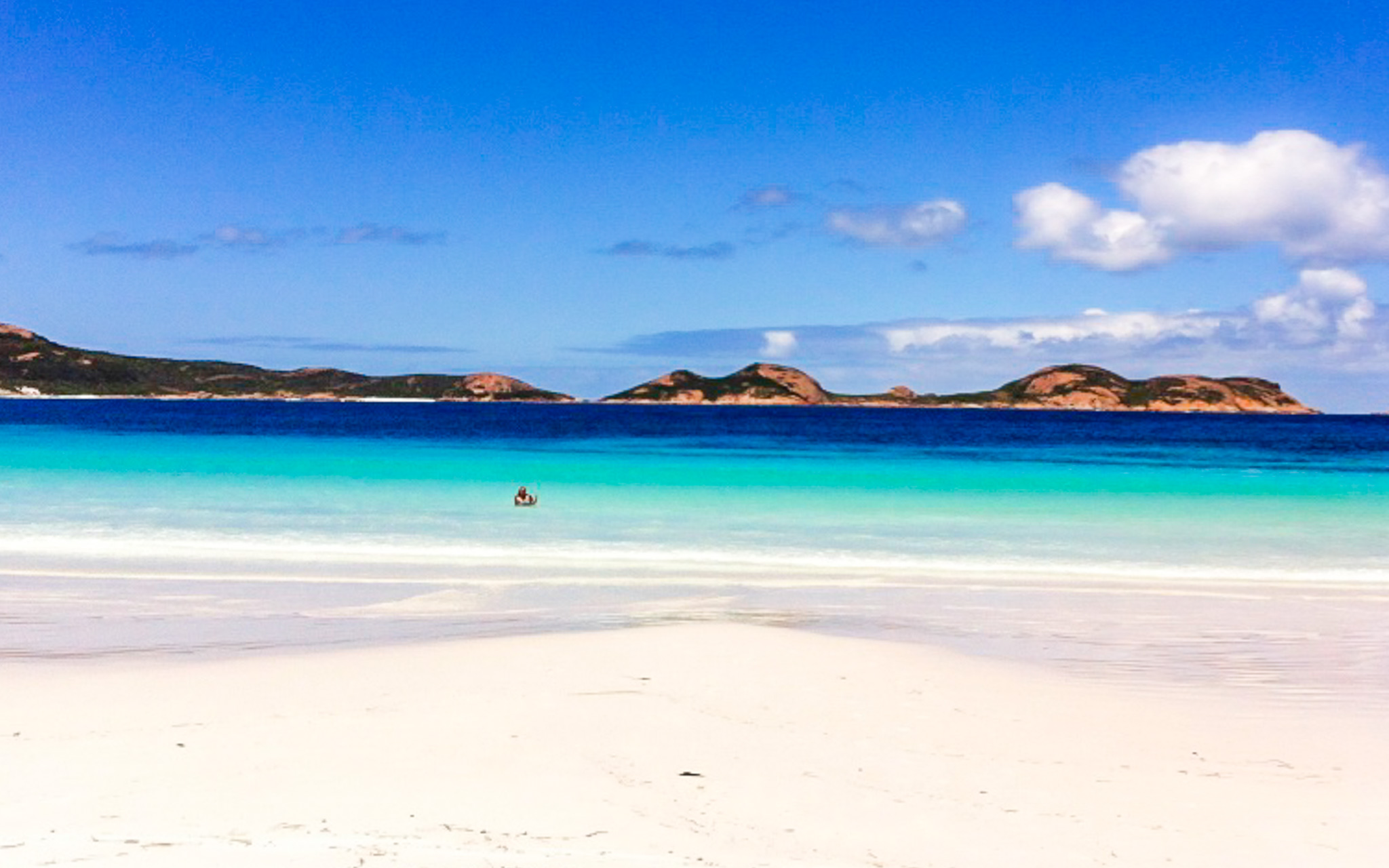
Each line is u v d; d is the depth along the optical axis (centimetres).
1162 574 1839
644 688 971
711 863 596
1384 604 1587
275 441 5862
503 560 1922
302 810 659
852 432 9225
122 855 582
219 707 895
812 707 928
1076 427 11575
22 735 811
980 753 814
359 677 1003
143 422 9494
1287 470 4294
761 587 1700
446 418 13362
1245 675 1115
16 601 1516
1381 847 646
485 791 701
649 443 6431
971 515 2638
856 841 638
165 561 1867
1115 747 840
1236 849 639
